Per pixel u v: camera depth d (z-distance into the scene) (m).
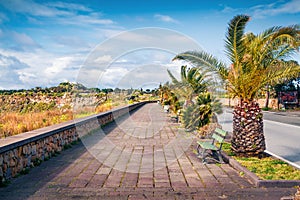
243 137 7.59
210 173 6.21
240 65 7.57
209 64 8.09
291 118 21.69
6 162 5.44
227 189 5.18
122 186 5.33
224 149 8.66
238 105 7.82
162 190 5.11
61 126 8.70
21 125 8.78
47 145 7.57
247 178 5.83
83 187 5.24
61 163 7.03
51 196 4.77
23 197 4.71
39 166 6.70
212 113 12.56
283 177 5.72
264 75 7.55
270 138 11.69
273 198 4.75
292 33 7.05
